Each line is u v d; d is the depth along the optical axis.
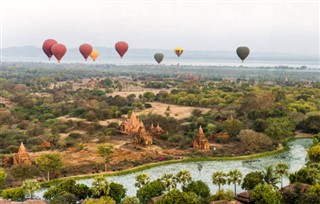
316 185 101.44
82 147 173.38
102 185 105.62
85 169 146.50
